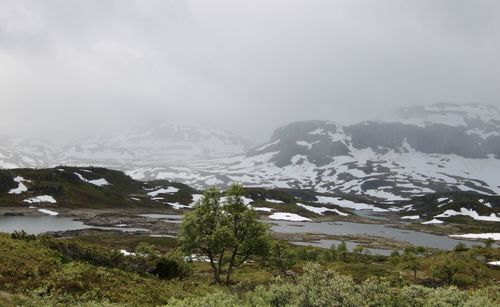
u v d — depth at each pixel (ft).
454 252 424.46
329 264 326.24
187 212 171.83
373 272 286.87
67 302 76.59
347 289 61.16
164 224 586.45
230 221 170.40
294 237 556.10
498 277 291.58
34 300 72.13
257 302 65.10
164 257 139.74
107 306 76.84
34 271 88.22
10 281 80.84
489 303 68.28
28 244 106.42
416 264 282.77
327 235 603.26
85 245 122.01
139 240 403.54
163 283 112.47
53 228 474.49
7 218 546.67
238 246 167.12
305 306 60.18
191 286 120.88
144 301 90.58
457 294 69.77
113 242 385.91
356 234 644.69
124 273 109.70
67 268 97.60
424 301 67.15
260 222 173.78
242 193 176.35
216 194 172.14
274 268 240.94
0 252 93.61
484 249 417.90
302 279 62.18
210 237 159.74
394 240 591.78
